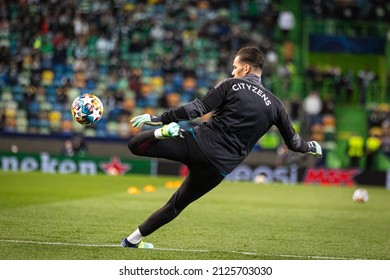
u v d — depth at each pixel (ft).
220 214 163.43
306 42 420.77
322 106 368.68
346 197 240.53
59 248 102.89
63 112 356.79
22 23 390.83
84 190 220.43
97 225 132.67
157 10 411.95
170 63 384.88
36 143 338.95
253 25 417.90
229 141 94.17
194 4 418.72
